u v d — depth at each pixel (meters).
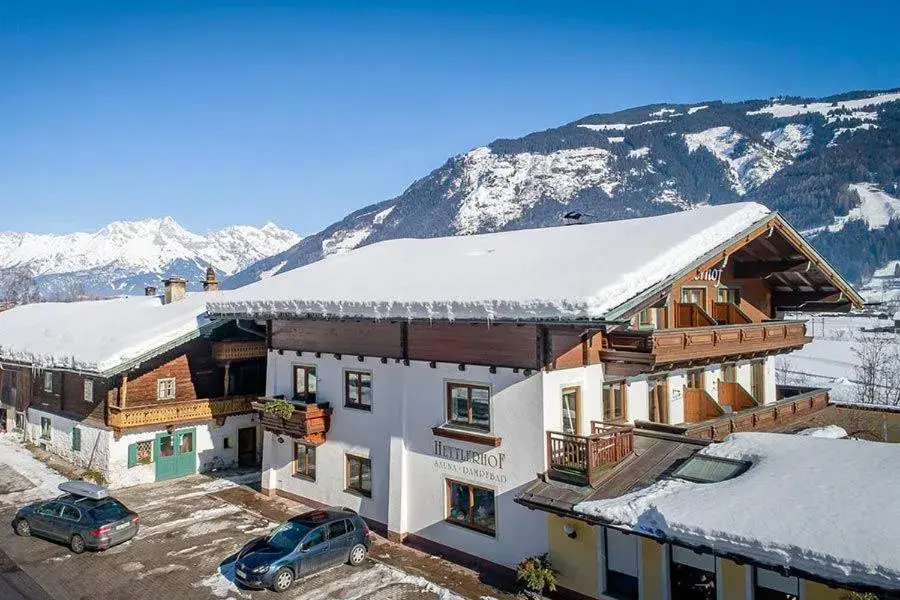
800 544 10.88
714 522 12.16
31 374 34.00
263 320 25.59
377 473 21.53
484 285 18.20
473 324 17.52
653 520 13.12
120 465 27.33
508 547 17.70
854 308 25.89
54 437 31.88
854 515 11.21
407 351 20.45
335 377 23.12
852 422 23.72
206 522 22.67
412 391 20.36
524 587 16.59
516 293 16.48
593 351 18.39
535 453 17.00
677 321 21.03
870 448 14.28
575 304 14.66
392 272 23.28
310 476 24.42
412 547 20.16
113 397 27.50
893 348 65.50
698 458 15.92
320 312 21.58
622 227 22.86
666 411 21.23
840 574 10.31
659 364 17.62
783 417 22.59
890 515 10.99
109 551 19.97
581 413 17.94
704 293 22.23
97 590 17.22
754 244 22.44
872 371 44.84
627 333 18.08
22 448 33.06
